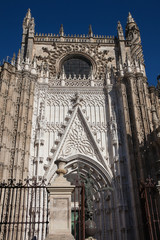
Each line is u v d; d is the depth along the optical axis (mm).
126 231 23703
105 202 26938
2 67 30312
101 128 30766
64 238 11992
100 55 37500
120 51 36938
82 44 38031
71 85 33719
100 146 29719
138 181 25328
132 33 39562
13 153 26125
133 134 28359
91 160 28547
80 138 29891
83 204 13703
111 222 25594
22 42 37375
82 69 37469
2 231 21500
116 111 31297
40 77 33531
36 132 29188
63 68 35750
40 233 23891
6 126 26703
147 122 28766
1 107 27516
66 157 28547
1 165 24375
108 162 28656
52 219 12562
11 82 29688
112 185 26922
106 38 39375
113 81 33562
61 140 29031
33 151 28141
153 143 22969
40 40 38219
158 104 32406
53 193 13172
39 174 26781
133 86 31422
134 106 29656
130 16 42438
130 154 26828
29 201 24688
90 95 33094
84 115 31047
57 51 37281
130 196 25547
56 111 31703
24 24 39656
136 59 34219
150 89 33406
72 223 26703
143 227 22906
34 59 33719
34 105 30953
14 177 24641
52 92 32938
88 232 17672
